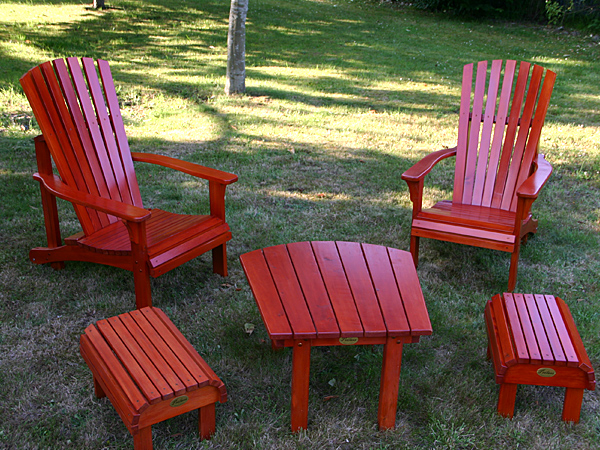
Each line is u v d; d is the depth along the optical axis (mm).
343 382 2570
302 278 2455
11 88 6789
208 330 2932
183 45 10672
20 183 4578
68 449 2146
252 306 3158
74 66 3424
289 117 6750
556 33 14242
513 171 3855
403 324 2184
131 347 2197
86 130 3439
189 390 2012
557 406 2467
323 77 8945
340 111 7086
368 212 4410
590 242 3982
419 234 3463
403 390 2518
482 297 3312
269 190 4754
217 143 5777
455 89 8586
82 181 3344
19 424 2254
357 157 5582
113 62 8914
